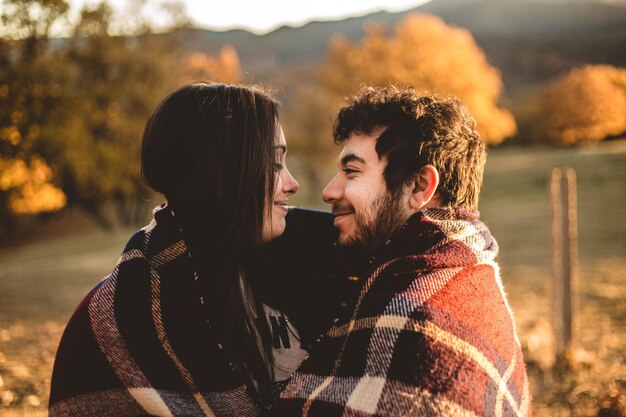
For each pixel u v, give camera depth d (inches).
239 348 61.1
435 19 1425.9
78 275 557.3
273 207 67.8
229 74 1494.8
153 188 64.4
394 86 71.9
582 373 207.2
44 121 954.7
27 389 194.7
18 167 970.1
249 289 66.2
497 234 725.9
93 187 1090.7
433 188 63.0
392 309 52.8
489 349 53.6
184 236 62.1
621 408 167.9
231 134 62.3
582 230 707.4
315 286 71.8
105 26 1092.5
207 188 61.7
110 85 1087.0
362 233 65.0
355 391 50.5
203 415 58.3
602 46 5920.3
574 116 2442.2
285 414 55.1
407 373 49.4
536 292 390.0
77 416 57.5
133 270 58.9
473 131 67.0
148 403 56.5
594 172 1258.0
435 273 55.8
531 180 1256.2
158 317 57.5
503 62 5777.6
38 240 1317.7
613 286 392.2
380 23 1443.2
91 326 57.7
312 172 1485.0
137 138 1077.1
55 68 933.8
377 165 64.1
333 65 1439.5
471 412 48.8
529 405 59.0
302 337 69.1
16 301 420.8
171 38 1139.9
